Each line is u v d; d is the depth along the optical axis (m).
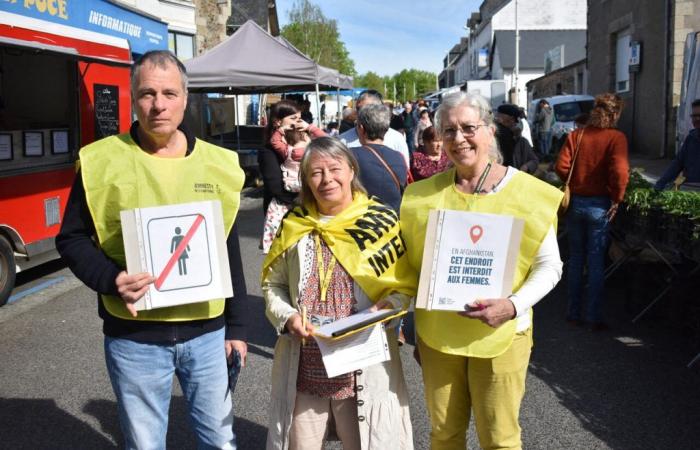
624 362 4.88
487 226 2.43
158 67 2.41
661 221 5.24
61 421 4.14
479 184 2.62
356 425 2.70
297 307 2.71
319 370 2.66
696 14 15.42
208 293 2.43
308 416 2.70
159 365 2.55
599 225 5.44
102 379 4.82
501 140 7.09
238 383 4.66
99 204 2.45
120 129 8.86
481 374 2.62
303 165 2.72
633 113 18.33
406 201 2.76
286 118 4.73
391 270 2.67
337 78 14.88
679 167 6.55
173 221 2.40
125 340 2.51
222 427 2.70
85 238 2.50
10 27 6.43
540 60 50.69
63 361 5.17
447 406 2.72
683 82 11.12
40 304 6.80
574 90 27.84
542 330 5.66
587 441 3.74
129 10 10.02
